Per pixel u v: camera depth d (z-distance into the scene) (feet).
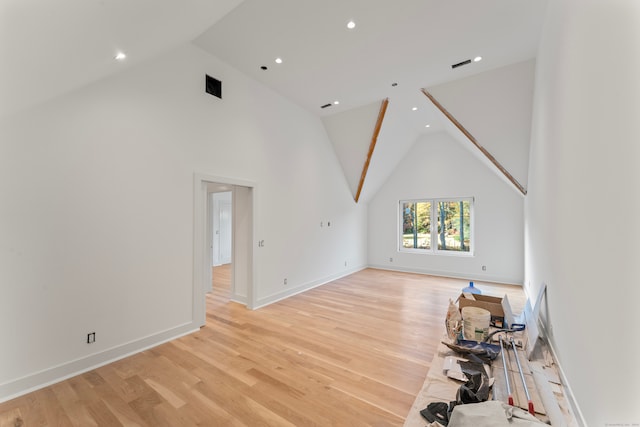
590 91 4.44
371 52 10.78
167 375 7.43
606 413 3.92
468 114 13.79
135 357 8.42
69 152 7.47
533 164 11.87
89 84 7.80
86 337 7.73
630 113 3.18
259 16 8.80
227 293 15.90
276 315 12.20
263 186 13.66
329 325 11.03
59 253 7.29
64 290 7.37
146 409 6.08
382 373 7.55
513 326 9.27
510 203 18.62
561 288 6.61
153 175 9.33
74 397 6.49
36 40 4.79
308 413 5.96
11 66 5.09
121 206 8.52
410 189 22.43
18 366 6.61
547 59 8.26
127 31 6.35
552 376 6.64
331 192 19.13
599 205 4.15
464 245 20.61
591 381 4.54
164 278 9.60
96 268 7.97
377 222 24.06
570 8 5.57
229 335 10.07
